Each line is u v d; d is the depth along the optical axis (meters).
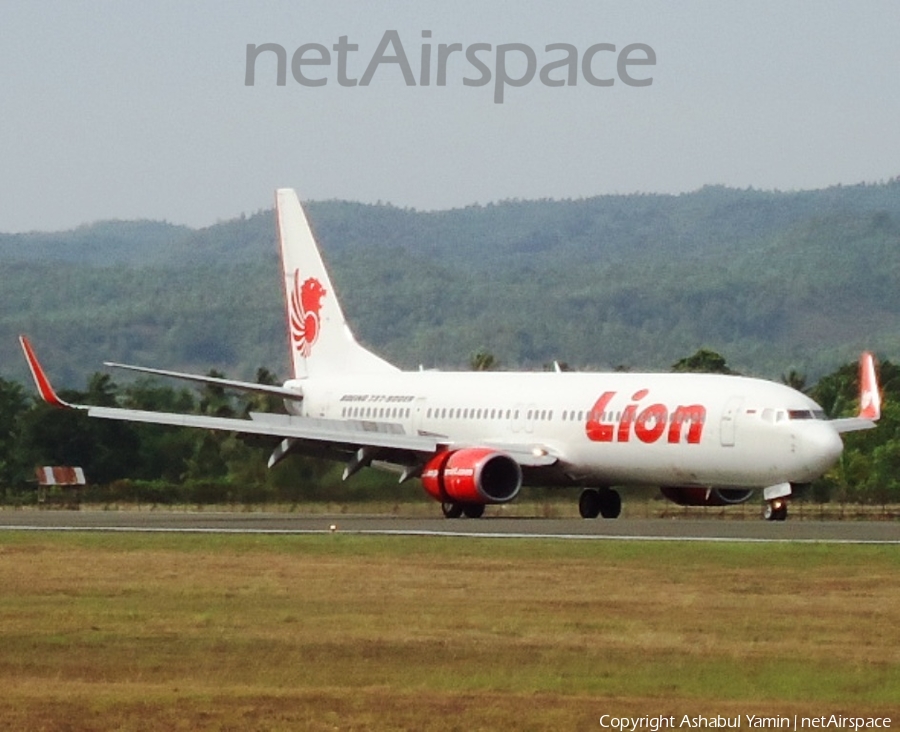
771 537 162.50
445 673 88.50
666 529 175.88
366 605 111.88
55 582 125.50
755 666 90.44
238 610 109.94
